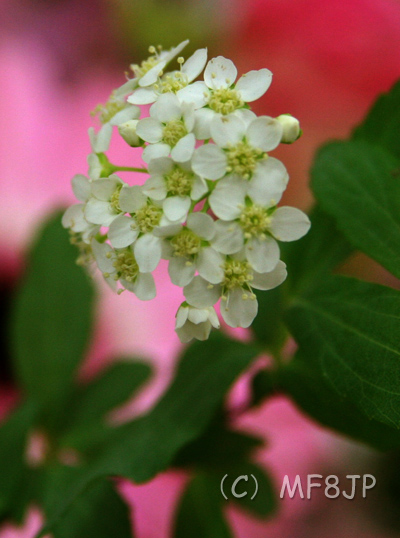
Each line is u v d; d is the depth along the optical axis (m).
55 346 0.16
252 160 0.12
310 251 0.15
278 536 0.17
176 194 0.13
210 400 0.14
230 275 0.13
